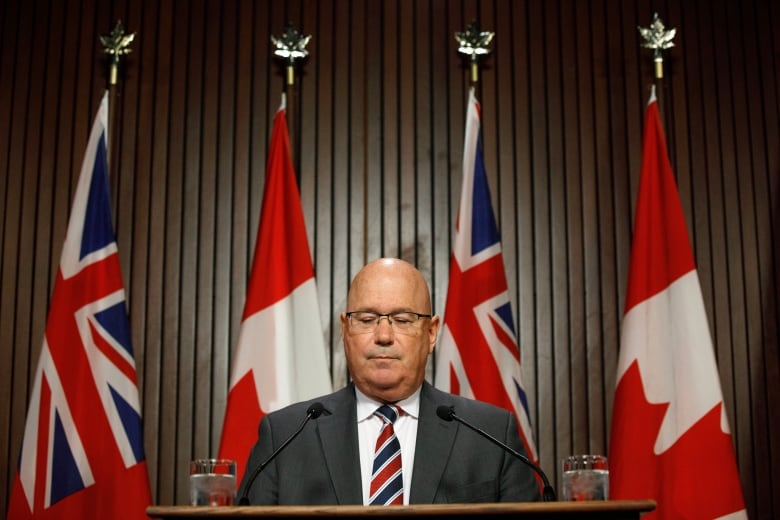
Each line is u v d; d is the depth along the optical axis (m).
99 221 4.36
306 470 2.76
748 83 4.88
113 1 4.90
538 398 4.54
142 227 4.64
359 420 2.91
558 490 4.44
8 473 4.37
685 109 4.85
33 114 4.75
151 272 4.59
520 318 4.61
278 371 4.18
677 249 4.32
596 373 4.55
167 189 4.69
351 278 4.62
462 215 4.43
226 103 4.80
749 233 4.71
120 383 4.20
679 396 4.16
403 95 4.81
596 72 4.88
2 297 4.55
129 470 4.12
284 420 2.89
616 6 4.94
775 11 4.96
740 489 4.02
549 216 4.72
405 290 2.93
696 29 4.94
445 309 4.33
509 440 2.89
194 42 4.86
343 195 4.70
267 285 4.29
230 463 2.33
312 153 4.74
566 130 4.80
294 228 4.42
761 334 4.61
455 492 2.72
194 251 4.62
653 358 4.21
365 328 2.91
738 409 4.53
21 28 4.85
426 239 4.66
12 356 4.50
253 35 4.88
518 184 4.74
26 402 4.45
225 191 4.70
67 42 4.85
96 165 4.41
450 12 4.91
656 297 4.28
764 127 4.84
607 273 4.65
